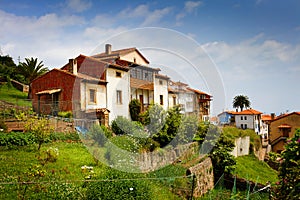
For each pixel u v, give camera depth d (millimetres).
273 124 34594
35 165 7316
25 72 31312
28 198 5398
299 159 4203
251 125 35906
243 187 11266
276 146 33594
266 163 19594
